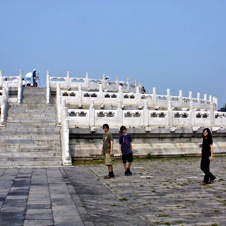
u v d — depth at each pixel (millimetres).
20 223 10352
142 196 14750
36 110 34375
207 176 17734
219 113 34969
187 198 14383
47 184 17188
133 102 39969
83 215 11359
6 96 34719
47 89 40469
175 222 10812
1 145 27141
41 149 27188
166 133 31266
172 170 23422
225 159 30812
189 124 32906
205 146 17938
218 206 12961
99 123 30312
